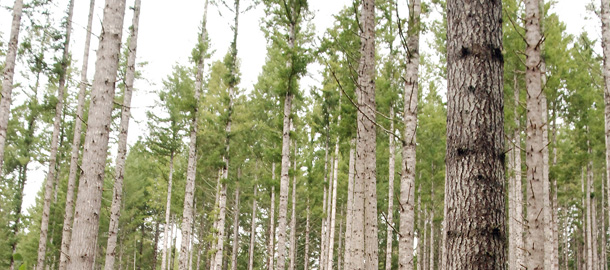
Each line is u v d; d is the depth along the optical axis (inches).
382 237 1432.1
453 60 144.6
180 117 776.9
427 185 941.8
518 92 575.8
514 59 514.0
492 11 144.7
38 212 1087.6
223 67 792.9
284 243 489.4
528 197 277.4
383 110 611.5
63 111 776.3
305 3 500.1
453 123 140.3
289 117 514.0
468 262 127.1
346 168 925.8
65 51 577.9
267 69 850.1
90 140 244.8
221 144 750.5
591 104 673.0
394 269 1354.6
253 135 764.6
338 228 1418.6
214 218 779.4
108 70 255.1
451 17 149.1
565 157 746.2
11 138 880.9
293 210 954.7
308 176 848.9
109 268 457.1
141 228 1363.2
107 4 262.8
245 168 962.1
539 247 269.9
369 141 386.0
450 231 133.9
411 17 217.6
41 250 585.6
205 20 628.7
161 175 978.7
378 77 600.1
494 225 128.6
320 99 696.4
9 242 926.4
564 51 532.7
